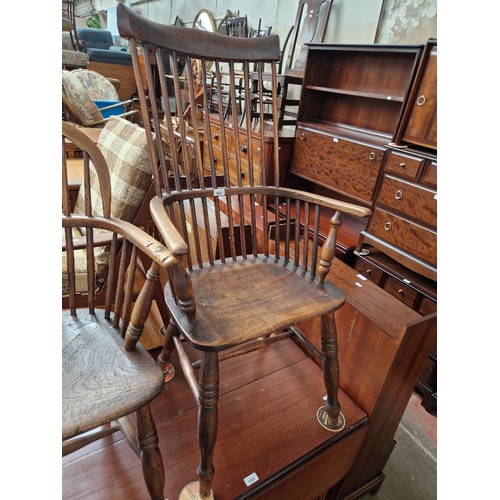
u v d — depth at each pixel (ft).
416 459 4.10
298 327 4.23
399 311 3.28
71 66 13.53
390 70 5.84
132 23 2.38
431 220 4.46
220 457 2.92
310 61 6.44
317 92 6.79
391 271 5.10
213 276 2.99
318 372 3.93
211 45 2.87
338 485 3.57
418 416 4.61
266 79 8.94
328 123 6.91
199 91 9.71
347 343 3.48
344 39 6.92
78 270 3.84
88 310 2.66
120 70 15.14
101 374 2.04
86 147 2.30
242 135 7.29
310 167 6.50
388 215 5.02
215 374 2.27
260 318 2.41
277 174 3.34
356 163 5.57
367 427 3.27
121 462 2.80
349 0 6.70
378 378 3.17
